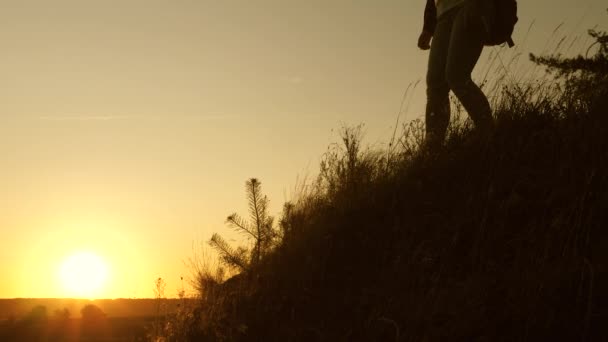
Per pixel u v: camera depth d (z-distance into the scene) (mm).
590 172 3732
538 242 3480
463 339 3064
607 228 3426
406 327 3262
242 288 4504
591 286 2916
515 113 4688
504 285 3287
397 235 4145
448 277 3604
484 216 3785
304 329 3645
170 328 4645
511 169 4195
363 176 5031
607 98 4324
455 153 4695
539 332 2949
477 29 5090
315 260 4207
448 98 5340
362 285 3859
